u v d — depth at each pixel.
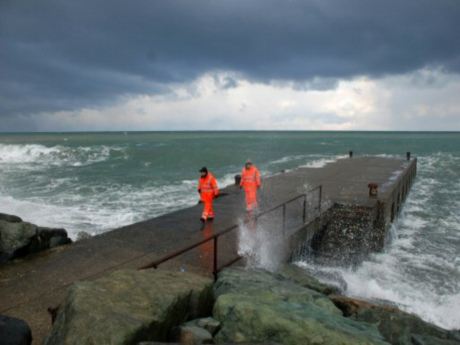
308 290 5.68
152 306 3.87
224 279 5.79
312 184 16.14
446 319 7.52
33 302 5.38
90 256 7.29
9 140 90.19
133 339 3.31
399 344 4.99
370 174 19.33
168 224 9.75
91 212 14.78
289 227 9.58
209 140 89.31
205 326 4.10
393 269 10.20
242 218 10.42
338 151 55.56
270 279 5.98
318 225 10.91
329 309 5.07
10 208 14.67
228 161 38.69
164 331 3.83
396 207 15.40
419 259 11.04
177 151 49.81
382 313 5.65
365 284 8.97
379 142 83.25
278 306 4.36
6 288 5.82
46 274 6.38
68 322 3.43
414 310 7.71
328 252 11.54
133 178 25.66
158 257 7.28
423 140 94.50
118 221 13.33
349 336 3.73
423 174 30.73
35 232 7.46
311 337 3.73
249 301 4.38
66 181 24.05
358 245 11.49
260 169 31.48
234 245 8.08
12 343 3.33
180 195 18.92
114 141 83.50
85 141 83.56
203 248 7.85
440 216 16.67
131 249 7.74
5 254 6.86
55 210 14.99
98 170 30.45
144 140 89.81
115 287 4.12
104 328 3.28
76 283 4.09
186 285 4.48
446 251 11.82
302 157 43.38
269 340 3.85
